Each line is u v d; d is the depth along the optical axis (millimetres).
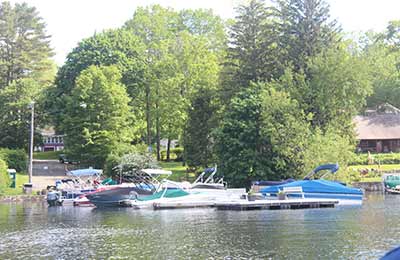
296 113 52625
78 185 52031
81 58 82312
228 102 63062
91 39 84562
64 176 66375
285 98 52719
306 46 63781
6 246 22562
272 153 52938
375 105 93562
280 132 51188
